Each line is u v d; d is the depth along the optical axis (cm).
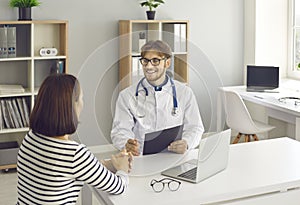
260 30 579
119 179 201
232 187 212
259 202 215
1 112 469
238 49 598
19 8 471
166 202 195
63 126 181
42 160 183
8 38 462
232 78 599
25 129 476
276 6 581
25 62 496
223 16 586
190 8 568
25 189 190
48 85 183
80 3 516
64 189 185
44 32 502
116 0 529
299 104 453
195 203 200
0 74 488
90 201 233
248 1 585
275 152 267
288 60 592
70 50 518
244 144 285
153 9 549
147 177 222
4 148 479
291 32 584
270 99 479
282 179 222
